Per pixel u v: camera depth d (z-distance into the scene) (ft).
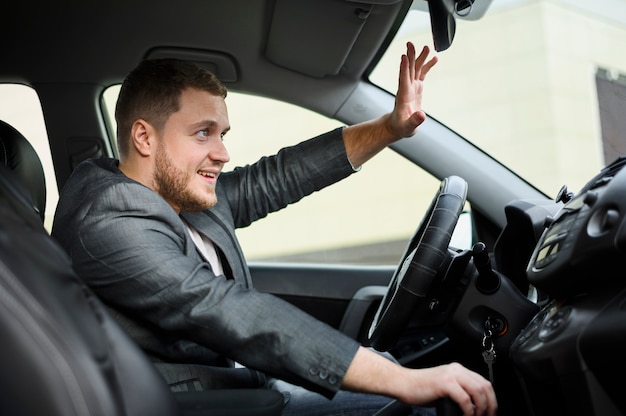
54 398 2.71
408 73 6.22
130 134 5.38
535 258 4.55
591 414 3.86
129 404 3.17
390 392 4.45
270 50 7.62
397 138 6.49
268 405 4.12
